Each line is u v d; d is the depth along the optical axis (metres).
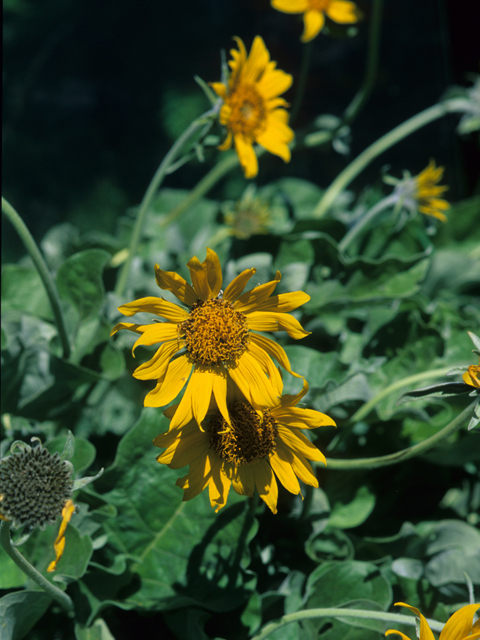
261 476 0.38
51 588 0.38
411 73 1.67
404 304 0.53
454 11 0.67
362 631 0.43
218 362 0.37
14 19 1.85
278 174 1.42
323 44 1.71
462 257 0.61
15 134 1.63
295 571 0.45
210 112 0.48
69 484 0.35
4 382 0.47
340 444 0.47
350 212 0.73
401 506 0.51
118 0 1.89
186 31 1.85
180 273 0.56
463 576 0.45
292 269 0.52
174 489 0.44
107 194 1.53
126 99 1.77
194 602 0.41
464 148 0.73
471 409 0.38
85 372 0.46
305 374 0.47
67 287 0.48
